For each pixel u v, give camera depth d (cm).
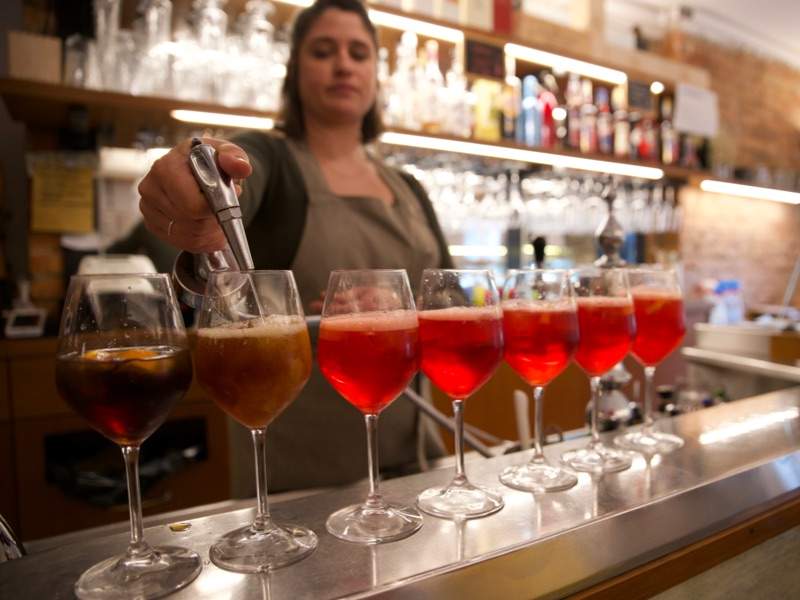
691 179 352
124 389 50
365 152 153
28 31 203
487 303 67
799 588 73
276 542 53
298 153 130
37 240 217
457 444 68
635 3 417
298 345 56
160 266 207
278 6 224
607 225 106
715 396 150
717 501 63
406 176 152
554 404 252
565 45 293
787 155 540
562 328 72
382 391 61
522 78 305
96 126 218
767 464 71
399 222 137
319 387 119
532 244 89
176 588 46
